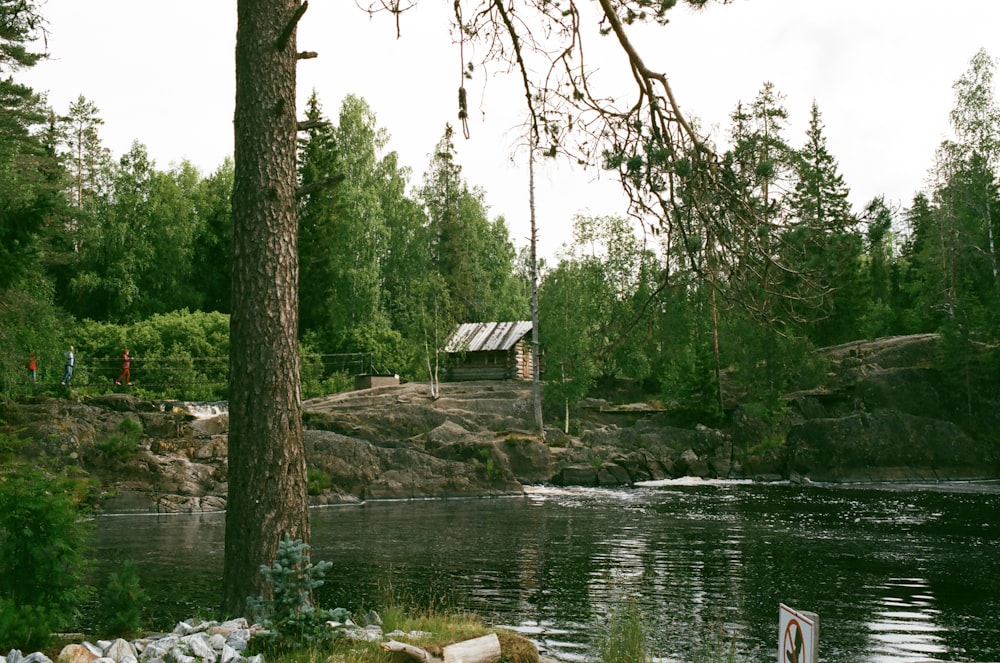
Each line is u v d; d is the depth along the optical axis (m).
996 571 16.08
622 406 47.91
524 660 7.42
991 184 49.53
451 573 16.25
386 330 57.34
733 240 8.17
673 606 13.12
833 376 45.75
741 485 37.62
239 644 7.10
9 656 6.83
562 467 38.72
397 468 34.25
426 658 6.83
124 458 30.39
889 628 11.74
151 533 23.45
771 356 42.38
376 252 61.69
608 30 9.05
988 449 39.97
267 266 8.79
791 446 40.50
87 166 66.31
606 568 16.70
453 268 68.44
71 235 34.47
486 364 56.59
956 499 30.62
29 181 35.28
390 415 40.50
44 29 13.49
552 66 9.26
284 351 8.80
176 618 12.30
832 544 19.73
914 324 61.06
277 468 8.62
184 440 32.34
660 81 8.66
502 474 34.88
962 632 11.52
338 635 7.21
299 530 8.72
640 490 35.59
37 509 7.88
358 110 64.38
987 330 43.03
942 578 15.39
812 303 8.15
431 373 49.47
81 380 41.00
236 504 8.59
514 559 17.95
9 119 35.22
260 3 8.94
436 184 69.44
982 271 51.56
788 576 15.65
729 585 14.82
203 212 69.38
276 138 8.92
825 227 8.02
